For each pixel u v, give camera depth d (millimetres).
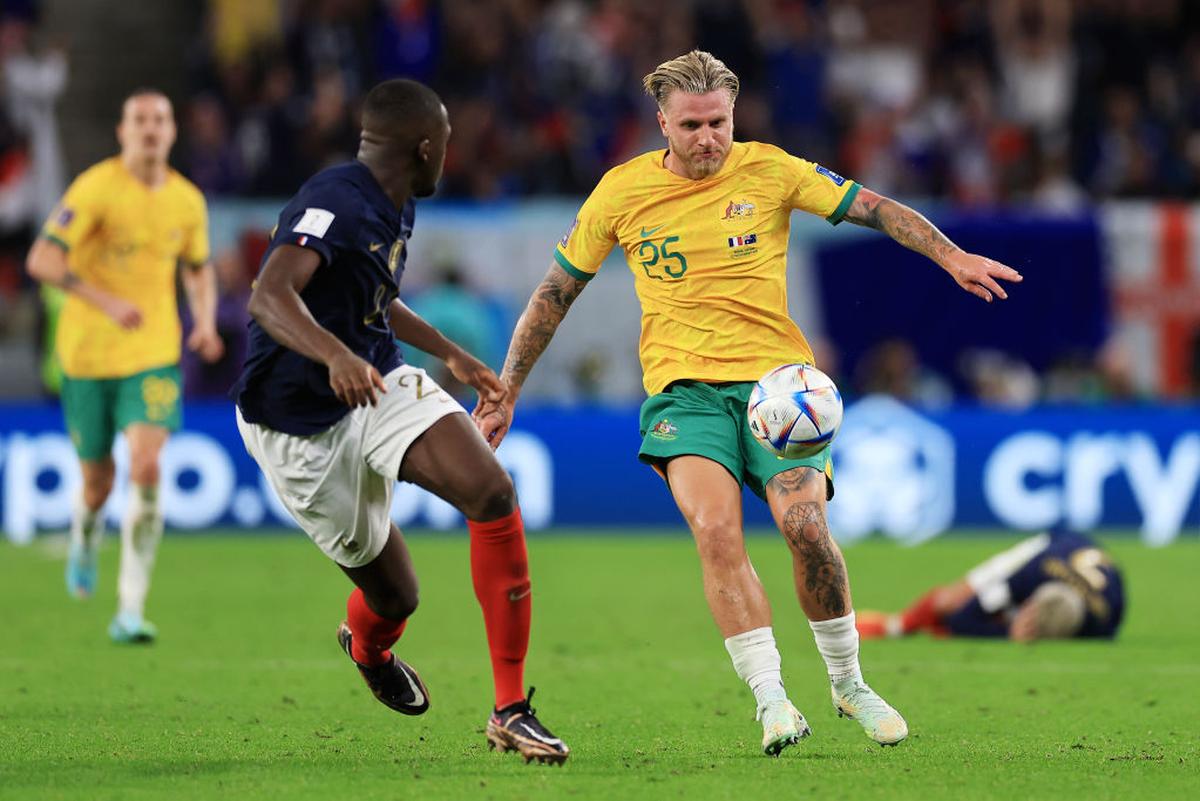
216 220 54844
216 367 54500
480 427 20703
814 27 75000
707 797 16922
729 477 19594
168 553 47812
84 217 30953
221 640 31328
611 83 70125
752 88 70250
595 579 42531
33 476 51250
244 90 68000
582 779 17969
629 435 54531
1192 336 60469
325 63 68562
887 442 53781
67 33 62500
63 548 48969
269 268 17781
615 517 54312
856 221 20141
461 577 42531
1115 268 60250
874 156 69688
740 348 20031
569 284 20938
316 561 46000
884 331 59406
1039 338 60188
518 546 18641
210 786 17469
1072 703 24578
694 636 32594
